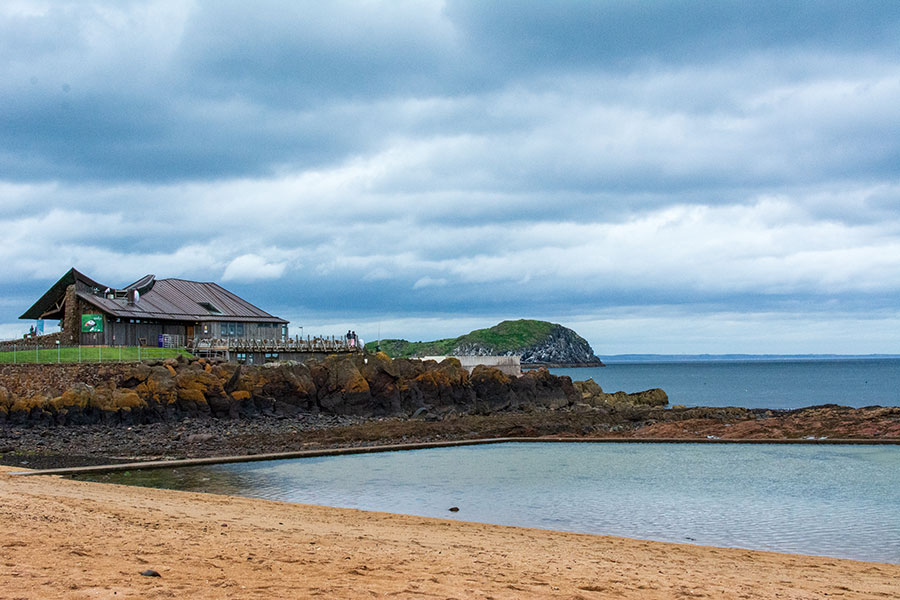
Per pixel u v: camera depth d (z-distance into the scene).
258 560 15.34
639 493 37.66
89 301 77.94
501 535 24.91
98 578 12.22
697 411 78.69
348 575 14.37
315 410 74.44
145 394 64.44
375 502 35.00
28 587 11.18
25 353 72.81
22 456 48.75
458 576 15.17
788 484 40.38
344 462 49.12
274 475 43.31
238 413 68.44
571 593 14.10
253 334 96.19
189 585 12.29
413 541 21.45
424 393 81.88
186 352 81.50
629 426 70.62
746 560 22.30
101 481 40.66
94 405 61.47
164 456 50.09
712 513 32.72
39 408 59.72
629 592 14.96
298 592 12.31
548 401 92.44
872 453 52.75
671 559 21.69
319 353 93.75
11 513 19.83
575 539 24.91
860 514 32.59
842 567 21.73
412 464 48.31
